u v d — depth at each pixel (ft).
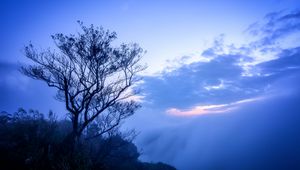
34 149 25.95
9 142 26.78
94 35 30.40
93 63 30.50
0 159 22.44
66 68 30.78
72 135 29.68
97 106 33.68
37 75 29.66
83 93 31.73
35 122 32.35
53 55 30.22
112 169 35.14
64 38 29.63
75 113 30.94
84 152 28.45
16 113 34.68
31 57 29.17
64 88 30.76
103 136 38.42
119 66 32.32
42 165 23.15
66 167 22.88
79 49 29.99
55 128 34.50
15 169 21.54
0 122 32.42
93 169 27.68
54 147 28.17
